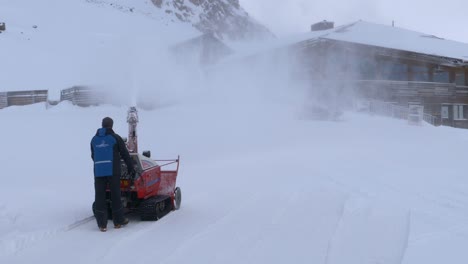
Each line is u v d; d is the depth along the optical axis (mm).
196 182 10867
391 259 5410
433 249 5738
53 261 5473
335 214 7492
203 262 5355
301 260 5402
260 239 6219
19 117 27484
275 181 10719
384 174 11367
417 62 36281
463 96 37375
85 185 10391
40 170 12273
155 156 15273
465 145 17578
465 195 8852
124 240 6297
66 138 18297
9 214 7492
